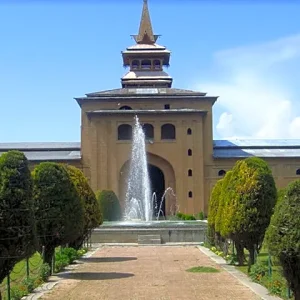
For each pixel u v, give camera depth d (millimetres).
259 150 49125
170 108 47469
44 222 15625
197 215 43281
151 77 53719
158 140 46156
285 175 47469
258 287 12594
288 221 8984
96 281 13914
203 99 47469
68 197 16109
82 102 47250
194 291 12211
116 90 50188
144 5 56750
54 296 11656
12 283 13820
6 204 11422
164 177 46688
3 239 11242
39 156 47562
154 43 55812
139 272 15758
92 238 27891
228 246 21656
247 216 15281
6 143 50500
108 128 46031
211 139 47219
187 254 21516
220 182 21547
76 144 50531
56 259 17281
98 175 45688
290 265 9047
